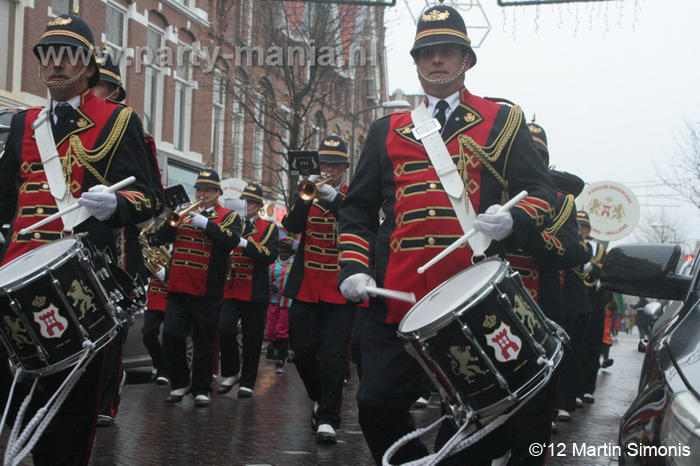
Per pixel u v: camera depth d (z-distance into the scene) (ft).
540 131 23.22
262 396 31.27
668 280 12.21
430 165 13.14
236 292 30.71
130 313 13.78
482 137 13.16
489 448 13.56
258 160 90.94
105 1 65.98
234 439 22.00
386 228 13.44
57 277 12.49
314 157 24.68
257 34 71.77
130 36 69.46
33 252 13.38
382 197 13.92
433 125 13.29
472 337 10.90
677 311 11.64
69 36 14.76
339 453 20.86
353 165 91.45
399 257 13.04
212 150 84.58
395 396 13.08
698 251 13.33
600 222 52.75
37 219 14.44
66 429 14.29
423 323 11.11
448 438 13.60
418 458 13.57
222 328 30.81
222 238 27.61
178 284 27.58
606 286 12.34
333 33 69.05
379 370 13.12
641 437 8.76
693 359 9.23
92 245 13.65
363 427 13.55
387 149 13.53
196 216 27.50
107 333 13.11
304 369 23.94
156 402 28.53
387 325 13.25
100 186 13.88
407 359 13.17
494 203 13.01
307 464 19.33
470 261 12.71
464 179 12.91
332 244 24.00
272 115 71.72
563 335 11.94
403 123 13.67
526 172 13.08
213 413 26.43
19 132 14.93
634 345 88.84
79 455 14.43
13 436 12.59
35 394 14.33
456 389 11.23
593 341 32.81
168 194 28.55
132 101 70.33
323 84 74.59
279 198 94.68
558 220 17.44
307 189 24.00
